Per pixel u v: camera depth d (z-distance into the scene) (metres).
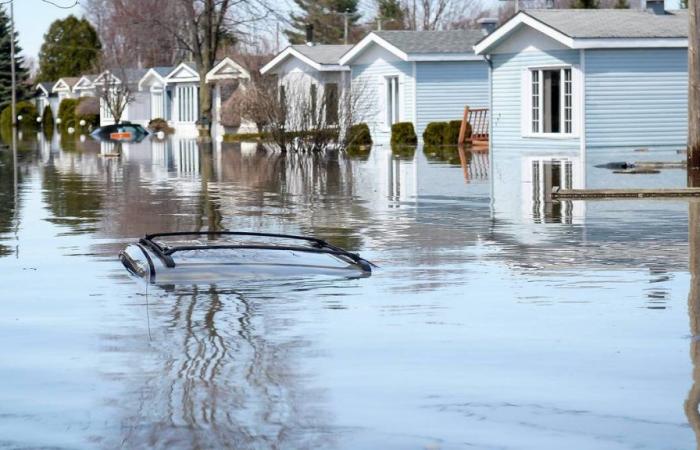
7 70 182.62
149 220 29.38
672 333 14.05
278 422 10.47
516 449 9.72
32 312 15.70
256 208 32.66
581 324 14.63
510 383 11.70
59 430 10.33
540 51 68.31
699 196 34.16
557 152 63.75
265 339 13.77
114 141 101.44
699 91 45.34
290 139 69.62
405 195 36.81
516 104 71.06
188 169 54.03
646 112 65.56
